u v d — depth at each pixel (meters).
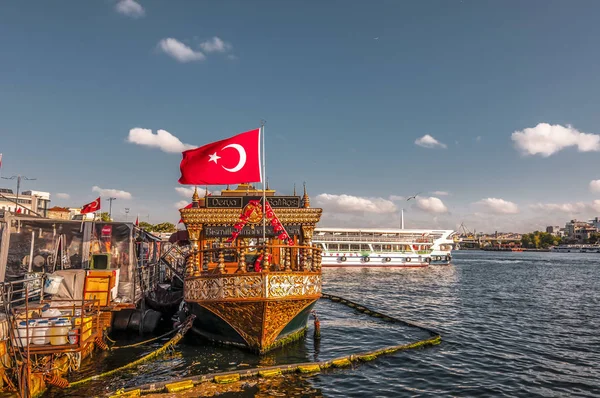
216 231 19.80
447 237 90.00
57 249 19.70
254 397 12.66
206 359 16.08
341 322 25.02
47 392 12.66
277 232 18.97
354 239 81.12
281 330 16.89
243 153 17.14
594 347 19.84
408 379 14.73
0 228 17.38
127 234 20.30
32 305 14.53
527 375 15.51
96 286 17.20
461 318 27.83
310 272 17.16
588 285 52.38
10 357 11.59
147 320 20.69
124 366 14.91
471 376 15.24
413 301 36.59
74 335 12.18
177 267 37.00
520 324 25.70
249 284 15.61
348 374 14.98
